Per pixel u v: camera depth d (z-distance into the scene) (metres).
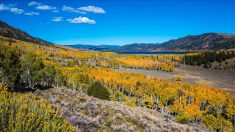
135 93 162.00
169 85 181.50
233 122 132.88
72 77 136.75
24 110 16.62
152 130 33.81
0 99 17.38
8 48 44.66
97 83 81.19
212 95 158.50
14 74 43.84
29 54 68.19
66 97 36.03
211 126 112.62
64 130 16.61
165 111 134.62
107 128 26.34
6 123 14.98
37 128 15.34
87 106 32.59
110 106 37.53
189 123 110.94
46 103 21.64
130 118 34.88
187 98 157.25
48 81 92.19
